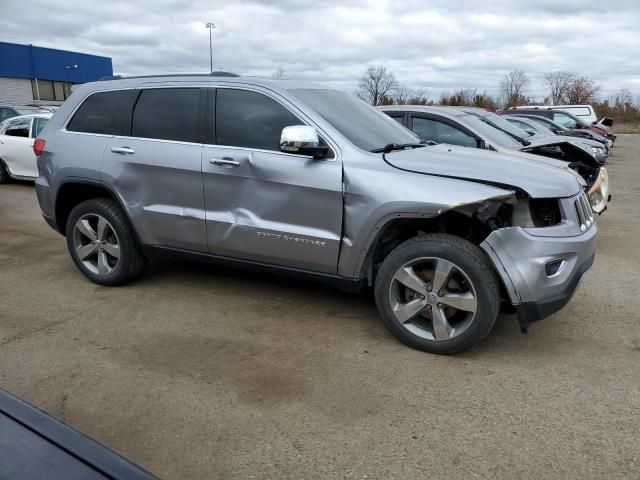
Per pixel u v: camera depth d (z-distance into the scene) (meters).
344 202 3.90
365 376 3.52
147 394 3.30
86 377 3.49
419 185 3.69
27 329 4.21
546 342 4.05
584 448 2.81
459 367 3.65
